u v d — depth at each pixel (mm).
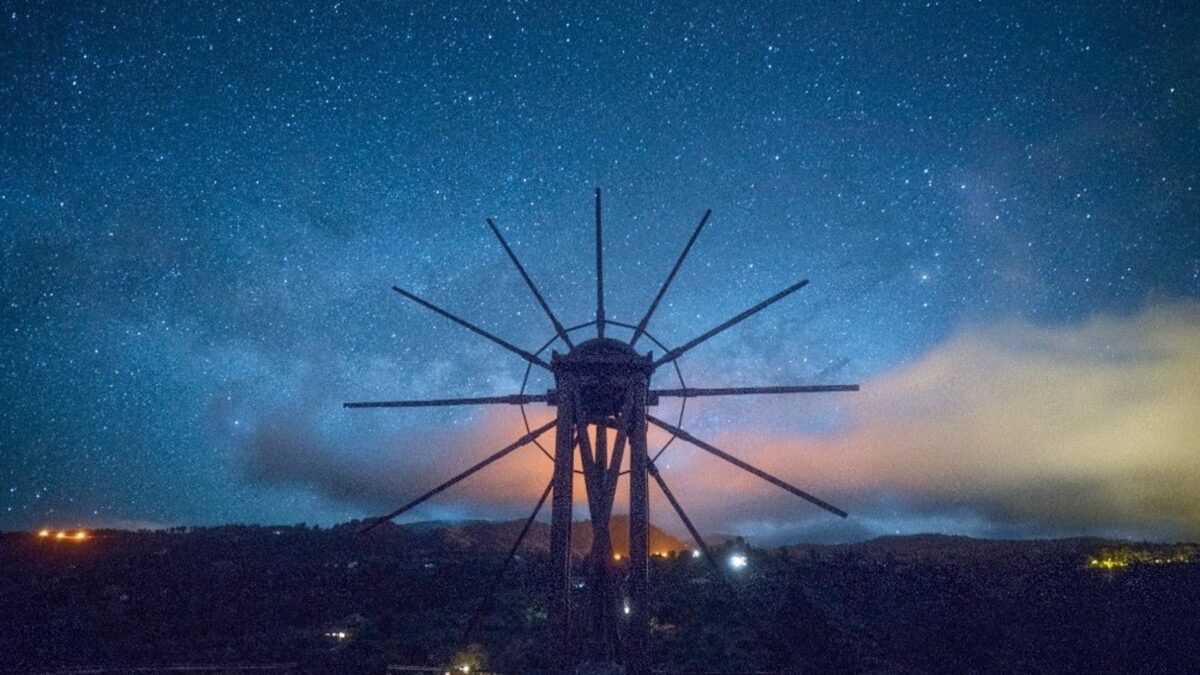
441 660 24125
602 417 12953
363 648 25938
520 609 32875
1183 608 34688
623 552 52906
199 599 34031
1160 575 39875
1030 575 41344
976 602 36281
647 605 10781
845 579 39625
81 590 35375
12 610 31609
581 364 11961
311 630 29766
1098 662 28797
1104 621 33375
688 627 30281
